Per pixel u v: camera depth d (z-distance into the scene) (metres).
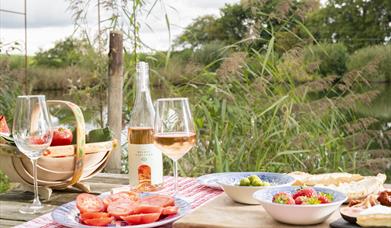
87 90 3.57
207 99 3.35
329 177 1.39
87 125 3.52
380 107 3.69
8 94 4.58
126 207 1.17
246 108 3.17
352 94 3.37
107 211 1.17
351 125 3.40
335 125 3.35
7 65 4.73
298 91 3.34
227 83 3.29
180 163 3.09
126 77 3.32
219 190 1.51
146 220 1.12
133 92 3.27
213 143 3.13
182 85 3.44
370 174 3.36
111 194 1.28
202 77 3.39
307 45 3.49
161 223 1.13
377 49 4.47
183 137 1.36
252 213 1.16
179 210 1.21
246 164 3.07
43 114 1.38
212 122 3.15
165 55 3.46
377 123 3.70
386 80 4.04
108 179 1.76
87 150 1.54
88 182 1.72
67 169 1.52
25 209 1.39
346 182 1.38
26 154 1.39
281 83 3.38
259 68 3.41
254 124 3.12
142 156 1.45
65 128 1.60
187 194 1.46
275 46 3.49
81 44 3.67
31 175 1.51
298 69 3.35
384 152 3.42
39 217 1.27
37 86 5.52
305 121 3.31
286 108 3.26
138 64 1.49
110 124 2.70
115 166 2.49
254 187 1.21
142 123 1.46
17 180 1.55
